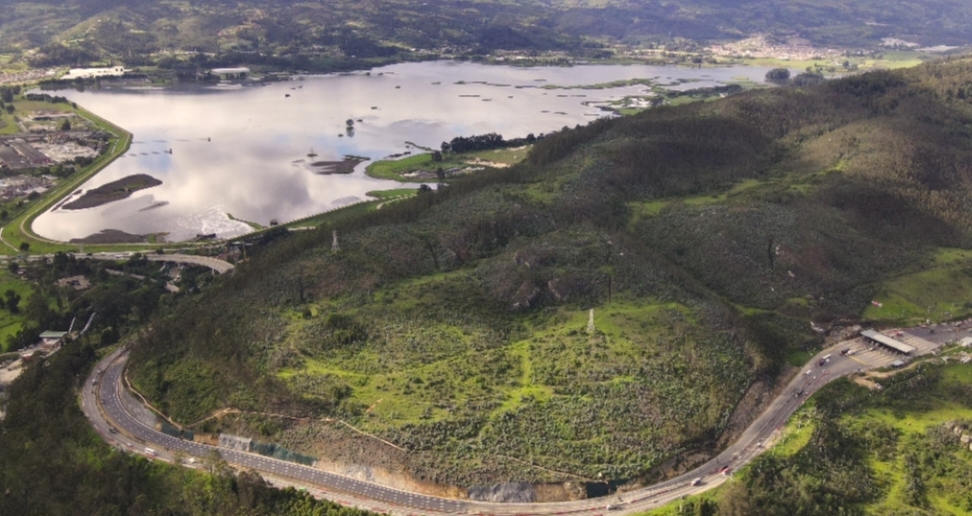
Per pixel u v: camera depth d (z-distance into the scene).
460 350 176.88
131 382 177.62
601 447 146.25
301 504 136.12
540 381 165.38
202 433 159.12
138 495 144.50
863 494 145.50
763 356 183.38
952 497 145.12
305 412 156.62
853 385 183.38
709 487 141.88
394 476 141.62
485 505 135.62
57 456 155.62
